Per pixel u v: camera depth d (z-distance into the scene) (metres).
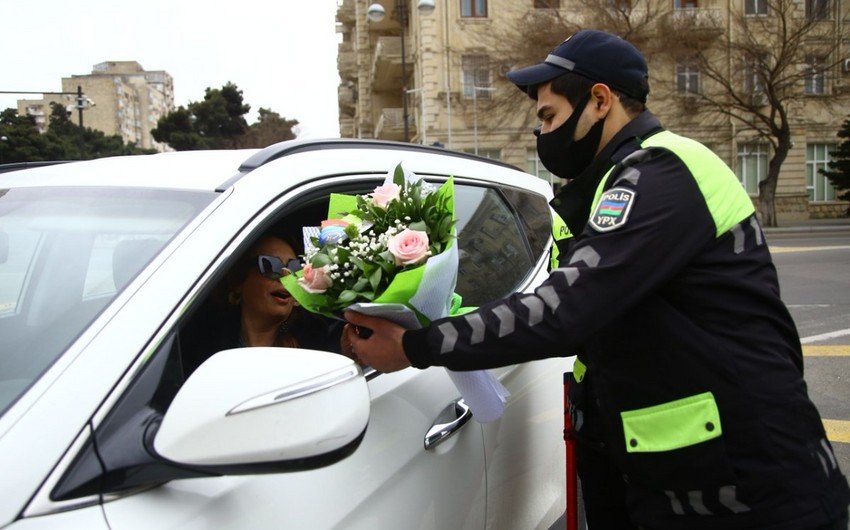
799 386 1.45
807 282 10.11
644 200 1.37
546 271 2.67
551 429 2.41
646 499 1.53
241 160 1.74
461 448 1.85
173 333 1.24
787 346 1.48
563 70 1.64
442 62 28.44
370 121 41.97
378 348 1.43
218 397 1.06
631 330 1.45
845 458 3.96
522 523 2.19
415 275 1.33
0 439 1.03
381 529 1.49
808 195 30.97
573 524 2.02
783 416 1.40
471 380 1.65
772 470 1.38
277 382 1.10
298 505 1.29
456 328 1.37
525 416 2.22
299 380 1.11
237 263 1.75
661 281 1.36
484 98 28.50
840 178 30.36
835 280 10.18
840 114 29.06
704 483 1.40
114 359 1.15
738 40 24.66
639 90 1.63
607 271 1.33
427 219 1.46
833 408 4.80
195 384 1.08
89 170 1.86
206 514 1.13
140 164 1.85
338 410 1.13
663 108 26.55
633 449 1.48
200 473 1.08
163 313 1.25
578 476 2.08
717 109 25.22
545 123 1.72
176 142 47.84
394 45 32.94
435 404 1.79
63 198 1.69
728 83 24.19
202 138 48.16
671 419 1.43
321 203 1.90
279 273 1.76
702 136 28.78
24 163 2.12
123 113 108.50
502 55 25.91
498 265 2.42
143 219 1.50
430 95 28.47
